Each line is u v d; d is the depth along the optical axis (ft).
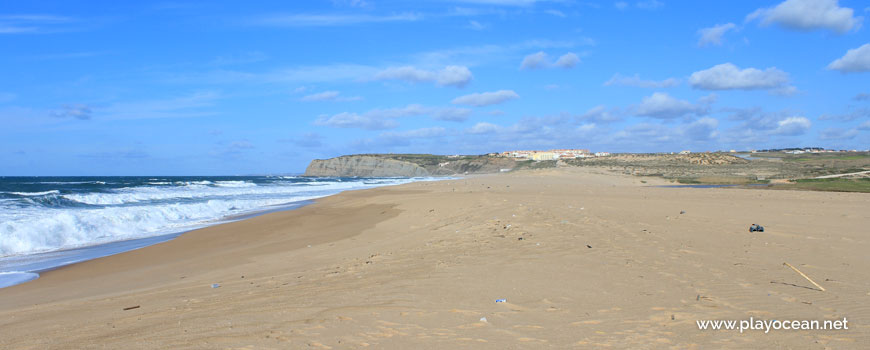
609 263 27.12
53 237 51.34
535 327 16.67
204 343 16.07
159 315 20.72
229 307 21.24
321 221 65.98
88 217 58.85
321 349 15.12
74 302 25.89
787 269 25.43
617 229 40.40
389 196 103.45
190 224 65.92
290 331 16.97
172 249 46.83
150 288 29.09
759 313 17.74
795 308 18.30
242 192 136.15
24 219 56.90
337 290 23.17
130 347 16.15
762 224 43.88
